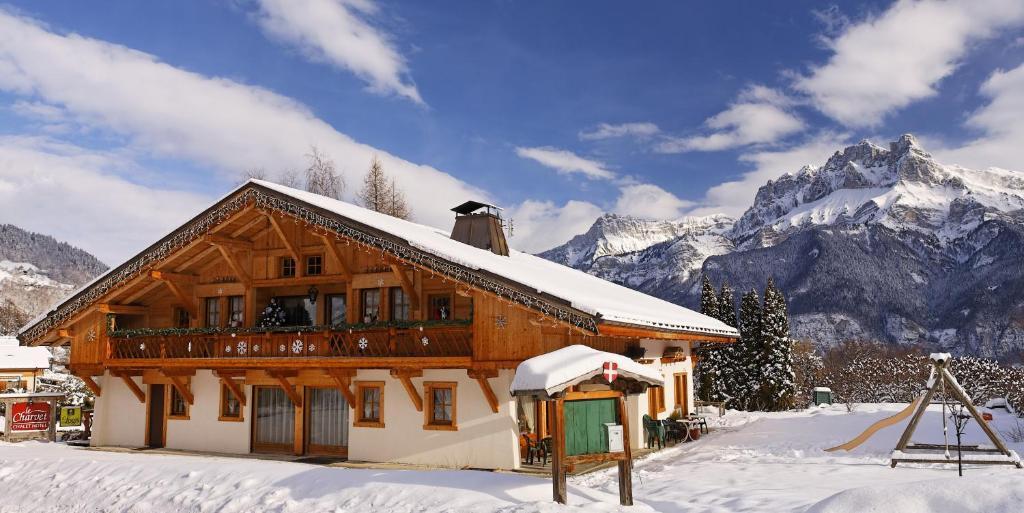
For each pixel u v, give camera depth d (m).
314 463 18.06
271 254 21.02
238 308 21.75
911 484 8.49
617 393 11.66
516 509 10.80
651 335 18.39
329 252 20.17
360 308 19.66
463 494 11.76
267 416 20.31
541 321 15.64
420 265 16.81
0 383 42.16
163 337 20.86
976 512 7.64
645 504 11.54
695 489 13.04
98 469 15.93
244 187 19.41
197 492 13.76
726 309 48.75
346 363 17.92
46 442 23.36
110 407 22.64
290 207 18.70
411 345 17.61
